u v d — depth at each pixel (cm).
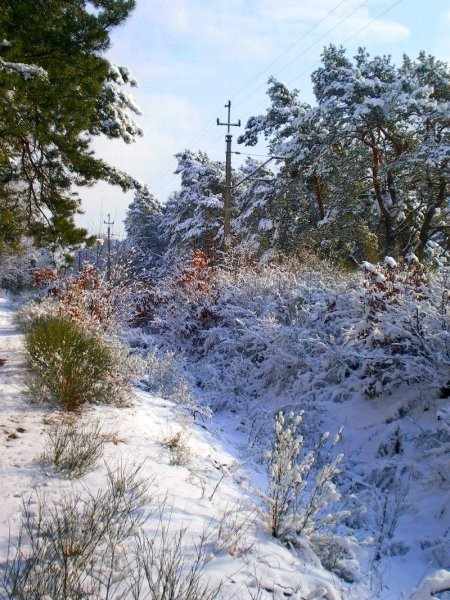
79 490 343
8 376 670
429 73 1980
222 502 386
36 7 698
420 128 1975
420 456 528
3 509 304
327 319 856
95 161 882
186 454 473
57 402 566
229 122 2167
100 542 276
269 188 2644
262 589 273
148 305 1465
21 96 626
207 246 3203
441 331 578
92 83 709
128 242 4662
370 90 1947
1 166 828
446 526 422
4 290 3206
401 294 664
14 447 412
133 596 233
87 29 697
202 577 265
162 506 343
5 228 881
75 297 1065
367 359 681
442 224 2177
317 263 1451
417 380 646
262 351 922
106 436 470
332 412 693
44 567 243
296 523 353
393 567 375
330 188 2356
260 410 775
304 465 367
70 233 901
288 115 2558
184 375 926
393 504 475
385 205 2230
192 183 3622
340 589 305
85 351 669
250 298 1121
